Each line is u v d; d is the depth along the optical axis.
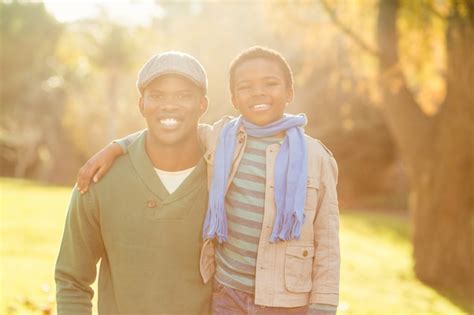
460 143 12.76
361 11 13.39
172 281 3.10
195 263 3.14
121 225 3.08
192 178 3.12
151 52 48.03
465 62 12.17
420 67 13.38
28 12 52.88
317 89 33.56
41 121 54.44
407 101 13.02
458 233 13.00
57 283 3.20
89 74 54.12
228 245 3.11
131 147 3.17
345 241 18.09
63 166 53.28
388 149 35.22
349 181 35.22
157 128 3.06
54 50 53.81
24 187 29.28
